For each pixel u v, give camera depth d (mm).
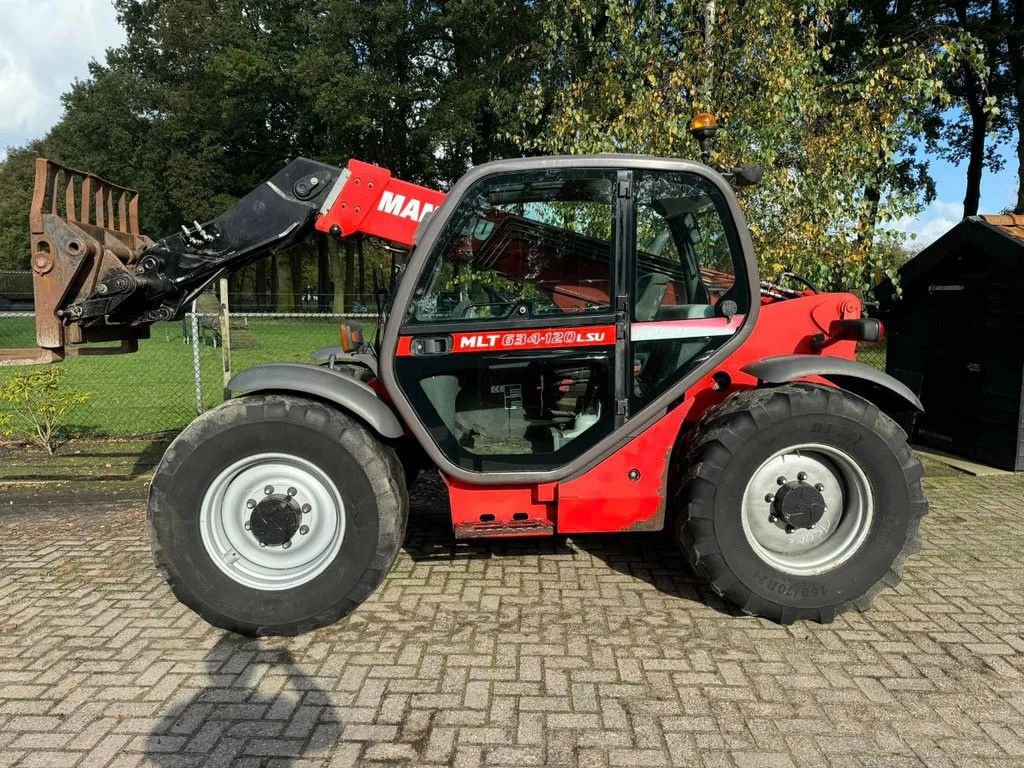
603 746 2365
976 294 5816
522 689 2693
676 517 3312
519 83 7883
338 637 3102
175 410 8398
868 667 2836
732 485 3094
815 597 3135
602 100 5629
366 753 2344
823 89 5305
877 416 3125
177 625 3232
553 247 3268
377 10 21828
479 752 2342
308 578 3115
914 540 3195
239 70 27203
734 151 5121
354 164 3602
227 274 3848
